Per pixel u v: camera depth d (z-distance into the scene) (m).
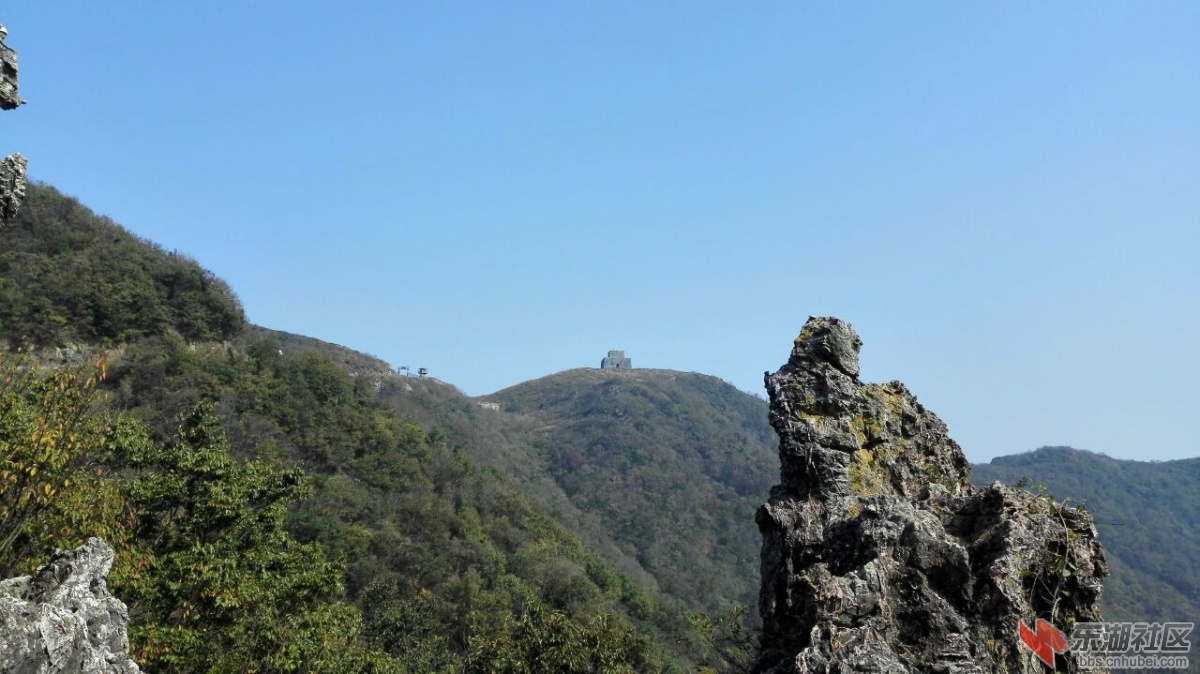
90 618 10.37
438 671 50.66
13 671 8.84
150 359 73.31
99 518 22.91
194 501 26.72
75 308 75.56
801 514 12.00
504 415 196.50
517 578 71.38
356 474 78.69
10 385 20.52
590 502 140.38
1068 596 10.50
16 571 18.16
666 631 73.00
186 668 23.80
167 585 23.39
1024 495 11.40
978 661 9.39
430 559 70.25
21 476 18.25
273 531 30.34
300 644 26.20
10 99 12.19
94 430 22.47
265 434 72.38
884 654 9.17
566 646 30.64
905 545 10.32
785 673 10.37
